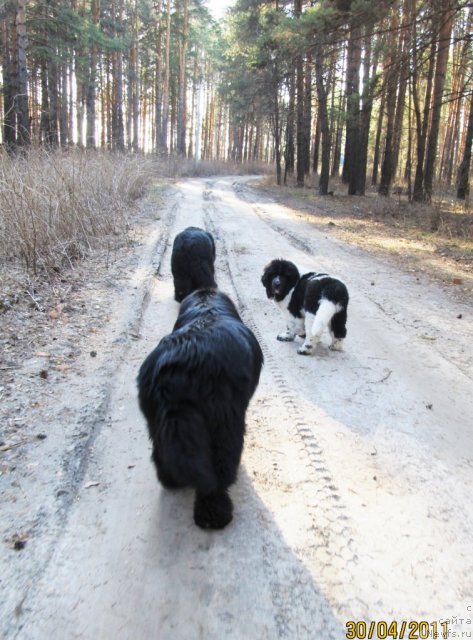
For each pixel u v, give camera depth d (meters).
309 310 5.83
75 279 7.94
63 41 23.77
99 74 35.59
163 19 40.91
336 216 17.73
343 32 15.56
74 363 5.27
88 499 3.42
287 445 4.11
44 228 8.44
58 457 3.79
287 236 13.37
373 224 16.11
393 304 8.02
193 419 2.74
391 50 16.42
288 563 2.95
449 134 35.66
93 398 4.63
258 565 2.93
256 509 3.37
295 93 33.53
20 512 3.25
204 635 2.52
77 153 13.38
